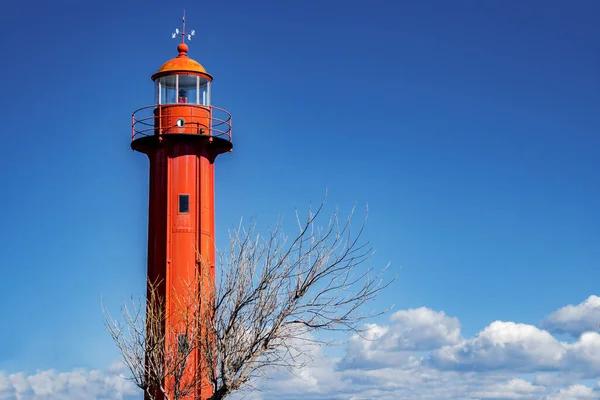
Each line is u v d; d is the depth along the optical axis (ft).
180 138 168.55
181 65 171.32
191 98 172.55
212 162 174.19
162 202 168.35
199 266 164.25
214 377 115.44
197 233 167.02
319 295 115.14
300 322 115.03
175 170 168.76
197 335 122.72
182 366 124.26
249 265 117.19
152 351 126.00
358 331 115.24
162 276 164.96
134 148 172.55
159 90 172.35
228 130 172.86
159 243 167.02
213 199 172.76
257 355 114.21
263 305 115.14
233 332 115.24
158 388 134.41
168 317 145.69
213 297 119.34
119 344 126.52
